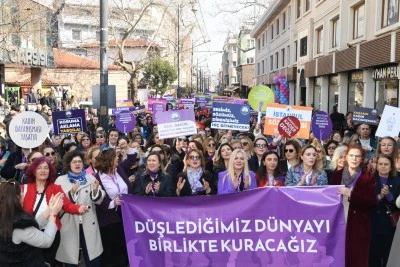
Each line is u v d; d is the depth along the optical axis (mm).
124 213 5398
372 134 11523
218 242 5324
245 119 11133
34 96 25562
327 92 27469
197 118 20156
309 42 29719
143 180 6672
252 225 5281
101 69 12531
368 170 6148
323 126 11508
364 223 5789
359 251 5770
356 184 5773
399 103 16781
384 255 6035
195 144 8742
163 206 5367
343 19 22766
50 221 4848
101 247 6316
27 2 22891
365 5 19625
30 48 26047
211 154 9023
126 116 13586
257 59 58125
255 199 5277
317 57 27953
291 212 5227
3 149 10227
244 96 56625
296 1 34719
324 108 27469
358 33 21531
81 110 11242
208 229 5320
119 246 6621
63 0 44375
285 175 6711
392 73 17172
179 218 5340
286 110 9992
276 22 43750
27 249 4555
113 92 12727
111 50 49219
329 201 5207
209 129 13055
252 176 6527
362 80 20672
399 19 15891
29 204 5445
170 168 7824
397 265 5008
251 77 76562
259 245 5277
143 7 32281
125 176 6766
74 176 6215
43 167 5535
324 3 26438
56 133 11148
